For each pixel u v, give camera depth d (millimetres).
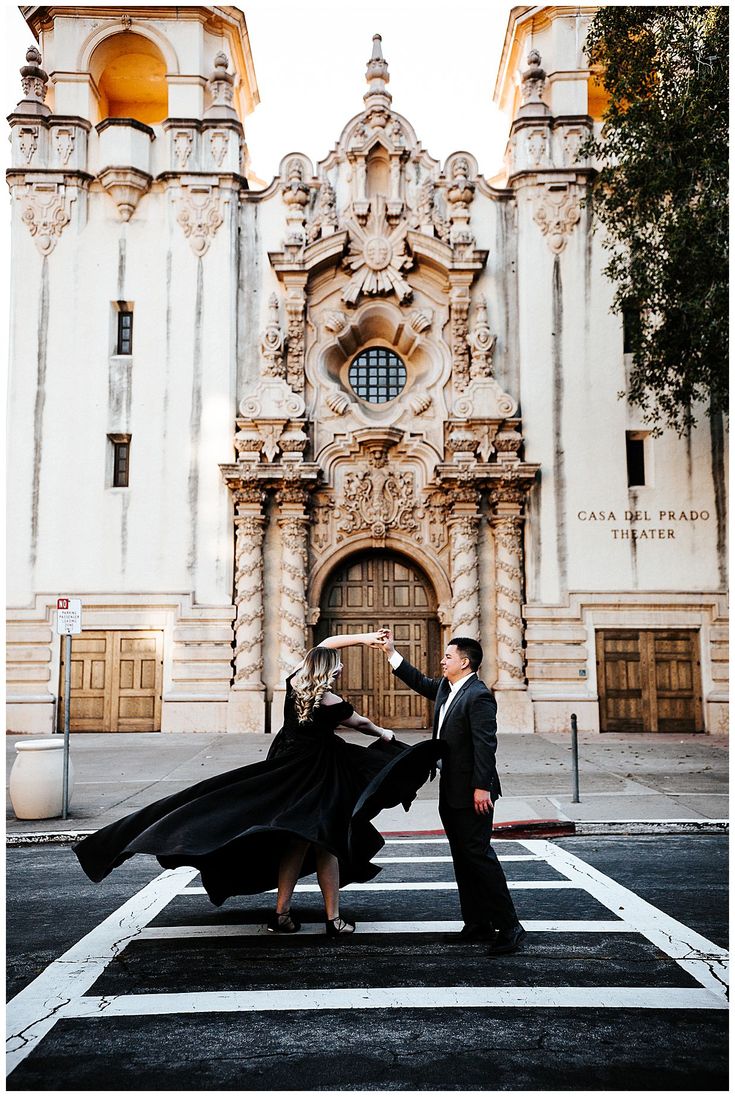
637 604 20859
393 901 7742
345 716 6652
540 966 5945
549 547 21016
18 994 5469
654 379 19188
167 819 6207
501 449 21000
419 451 21656
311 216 22438
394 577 21984
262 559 21109
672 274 17203
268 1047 4684
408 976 5754
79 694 20828
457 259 21672
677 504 21141
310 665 6789
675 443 21297
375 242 22188
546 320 21672
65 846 10438
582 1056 4566
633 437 21609
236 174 22125
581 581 20922
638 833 10852
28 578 21016
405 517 21562
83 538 21172
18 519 21156
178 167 22172
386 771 6051
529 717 20359
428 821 11617
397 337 22688
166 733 20406
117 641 20938
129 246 22062
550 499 21141
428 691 6906
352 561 21984
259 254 22422
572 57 22781
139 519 21203
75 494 21297
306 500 21016
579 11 22875
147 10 22953
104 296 21906
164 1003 5301
